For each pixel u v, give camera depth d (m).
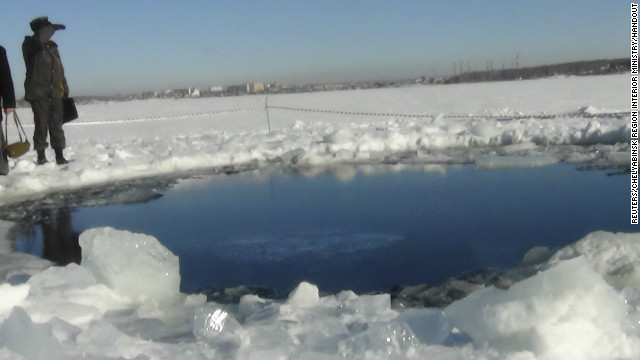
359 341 2.47
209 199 6.84
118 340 2.57
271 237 5.05
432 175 7.86
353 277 3.96
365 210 5.94
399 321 2.74
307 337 2.66
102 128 20.62
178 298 3.42
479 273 3.73
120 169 8.54
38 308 2.99
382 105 28.44
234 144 10.82
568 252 3.49
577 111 16.45
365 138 10.59
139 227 5.58
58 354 2.37
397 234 4.99
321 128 14.98
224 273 4.16
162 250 3.54
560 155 8.88
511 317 2.38
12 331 2.46
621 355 2.33
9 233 5.44
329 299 3.15
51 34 8.52
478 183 7.13
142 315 3.10
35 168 8.60
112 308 3.22
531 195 6.29
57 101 8.72
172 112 32.75
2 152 6.57
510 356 2.30
